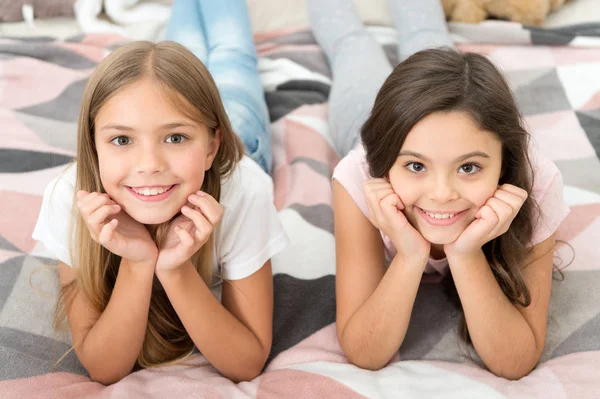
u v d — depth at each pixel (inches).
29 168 57.7
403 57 70.6
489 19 81.0
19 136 60.9
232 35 67.6
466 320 42.4
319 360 44.7
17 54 70.0
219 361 41.9
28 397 39.0
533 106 67.1
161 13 79.6
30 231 52.0
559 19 81.5
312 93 69.6
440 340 46.9
